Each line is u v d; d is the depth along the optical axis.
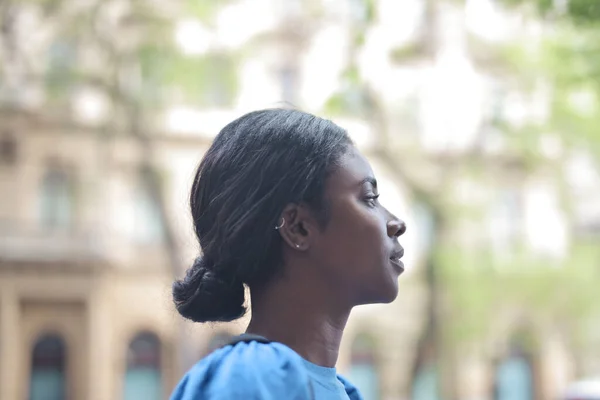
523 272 22.64
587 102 17.97
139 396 22.70
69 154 22.39
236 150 1.18
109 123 20.38
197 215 1.22
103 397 22.09
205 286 1.20
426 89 23.33
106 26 18.83
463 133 23.50
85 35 19.56
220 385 1.04
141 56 18.41
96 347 22.06
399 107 22.80
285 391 1.03
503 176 24.50
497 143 24.08
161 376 22.83
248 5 20.77
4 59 20.09
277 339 1.16
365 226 1.16
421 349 21.27
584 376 25.09
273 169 1.15
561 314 23.95
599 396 19.17
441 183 20.22
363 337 24.70
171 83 19.12
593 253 23.67
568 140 20.08
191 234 1.29
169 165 22.38
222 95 22.70
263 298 1.18
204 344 17.44
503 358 24.78
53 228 22.17
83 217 22.38
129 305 22.75
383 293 1.17
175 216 19.38
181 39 18.92
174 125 22.36
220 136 1.22
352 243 1.16
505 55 20.50
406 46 22.33
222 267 1.18
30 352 21.83
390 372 24.58
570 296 23.19
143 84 19.36
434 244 20.97
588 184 24.56
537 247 24.91
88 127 22.44
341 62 20.56
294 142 1.16
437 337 20.91
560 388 25.28
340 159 1.17
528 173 24.67
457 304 20.50
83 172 22.45
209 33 19.11
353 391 1.35
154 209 23.02
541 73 18.62
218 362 1.09
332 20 20.19
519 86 21.06
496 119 22.42
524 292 22.67
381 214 1.20
